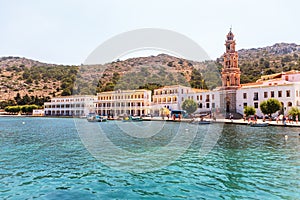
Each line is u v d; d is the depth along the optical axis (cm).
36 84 14425
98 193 873
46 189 921
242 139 2239
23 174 1111
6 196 859
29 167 1232
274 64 13300
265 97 5662
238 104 6059
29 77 15125
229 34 6569
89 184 962
